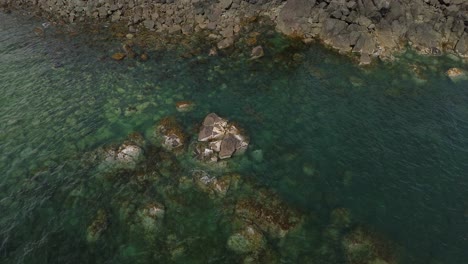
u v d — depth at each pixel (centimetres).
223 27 3719
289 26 3594
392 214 1991
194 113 2689
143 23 3844
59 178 2186
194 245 1822
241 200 2025
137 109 2736
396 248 1819
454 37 3397
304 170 2244
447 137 2486
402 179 2195
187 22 3788
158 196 2062
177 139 2397
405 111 2706
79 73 3145
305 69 3153
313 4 3584
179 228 1900
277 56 3319
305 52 3359
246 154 2341
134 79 3067
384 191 2122
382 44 3350
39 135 2508
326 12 3553
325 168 2261
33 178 2191
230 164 2261
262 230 1886
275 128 2558
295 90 2920
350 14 3472
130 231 1886
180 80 3052
